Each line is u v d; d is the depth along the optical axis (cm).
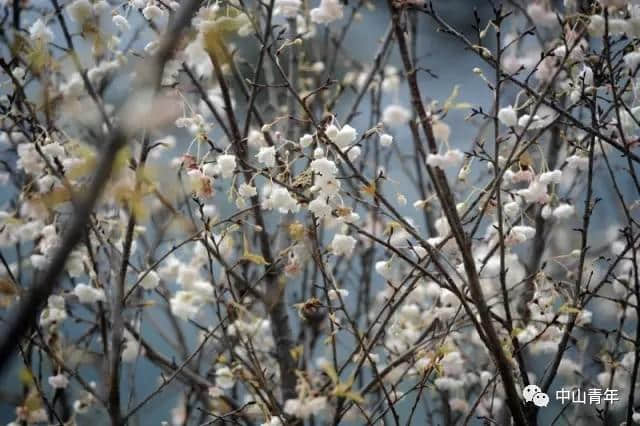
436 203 262
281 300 249
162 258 226
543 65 245
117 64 246
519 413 221
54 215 235
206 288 238
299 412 213
